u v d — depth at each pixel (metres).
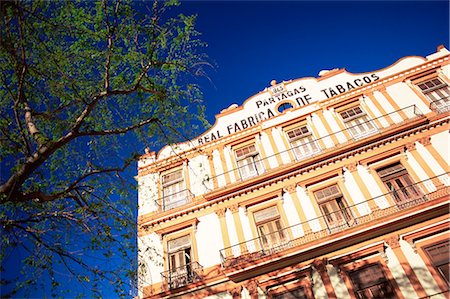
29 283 6.57
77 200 7.36
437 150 12.59
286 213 12.95
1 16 6.49
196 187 15.11
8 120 7.47
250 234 12.82
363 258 10.94
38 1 7.24
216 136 16.84
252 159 15.44
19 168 6.45
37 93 8.09
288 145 15.18
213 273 12.11
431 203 10.76
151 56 8.12
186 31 8.44
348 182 12.98
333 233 11.19
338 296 10.34
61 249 7.09
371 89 15.76
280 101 17.20
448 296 9.41
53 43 8.14
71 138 7.12
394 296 9.97
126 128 7.84
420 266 10.20
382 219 11.02
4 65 7.48
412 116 14.01
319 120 15.56
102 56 8.23
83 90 8.38
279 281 11.12
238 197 14.00
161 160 16.62
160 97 8.45
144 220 14.42
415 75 15.49
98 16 7.82
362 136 14.19
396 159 12.98
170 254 13.35
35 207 7.49
